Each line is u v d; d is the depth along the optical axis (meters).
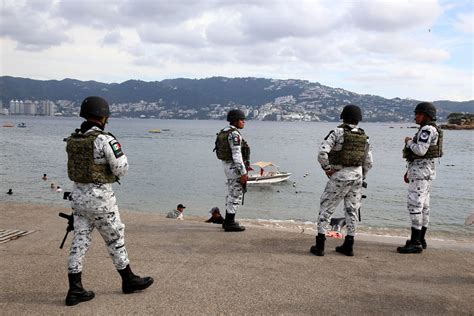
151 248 5.73
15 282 4.50
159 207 22.78
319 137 110.50
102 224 3.88
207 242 6.08
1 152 50.66
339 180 5.30
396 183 31.98
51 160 43.00
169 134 114.69
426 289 4.40
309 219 20.19
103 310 3.79
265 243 6.08
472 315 3.80
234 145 6.45
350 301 4.05
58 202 22.88
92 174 3.69
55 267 4.98
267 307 3.88
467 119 192.75
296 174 37.47
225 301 4.00
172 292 4.20
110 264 5.06
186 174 36.03
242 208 22.97
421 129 5.71
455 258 5.55
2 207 8.38
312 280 4.59
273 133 135.38
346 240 5.57
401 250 5.77
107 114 3.88
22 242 6.00
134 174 35.78
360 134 5.31
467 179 34.53
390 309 3.88
